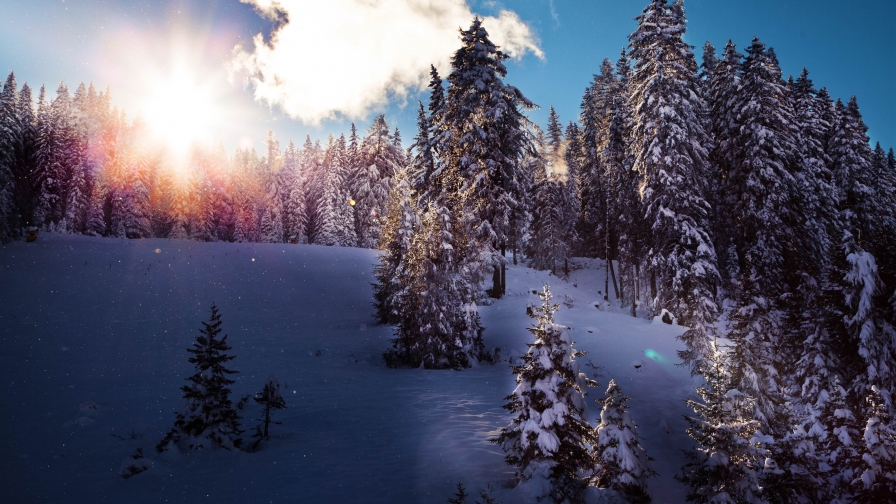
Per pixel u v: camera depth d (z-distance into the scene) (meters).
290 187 81.44
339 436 11.24
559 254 50.44
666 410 15.30
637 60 28.84
